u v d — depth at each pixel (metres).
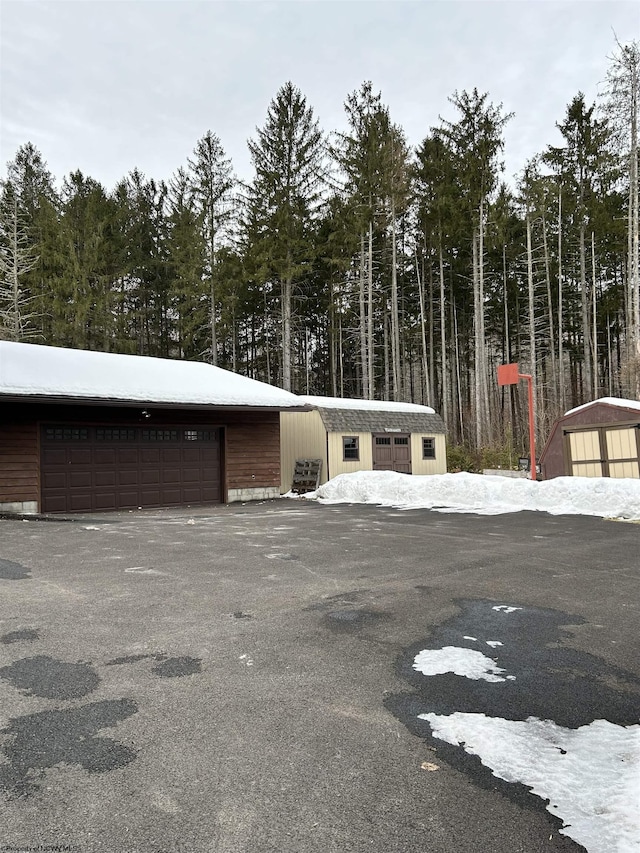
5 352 13.55
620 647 3.79
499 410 30.41
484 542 7.85
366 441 18.25
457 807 2.07
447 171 25.86
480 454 22.70
